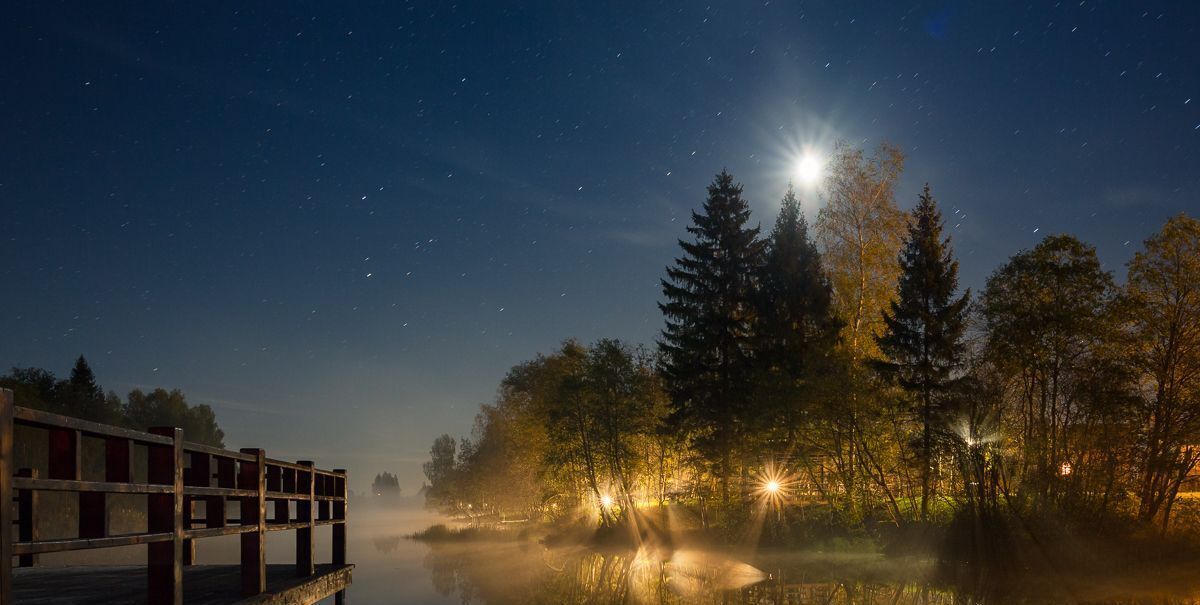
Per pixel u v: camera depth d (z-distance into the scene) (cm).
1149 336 3594
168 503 640
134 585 1076
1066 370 3631
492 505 11638
